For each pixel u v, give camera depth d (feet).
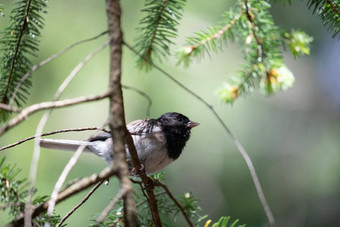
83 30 34.60
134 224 10.56
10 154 32.48
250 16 20.52
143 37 20.15
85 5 35.27
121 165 11.29
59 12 34.78
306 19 43.86
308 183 44.34
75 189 11.19
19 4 18.16
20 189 16.12
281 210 42.70
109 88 12.16
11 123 10.64
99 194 32.81
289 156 45.80
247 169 41.86
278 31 21.56
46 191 31.99
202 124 41.09
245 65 23.24
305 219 42.86
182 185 43.14
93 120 37.55
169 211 20.66
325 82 53.26
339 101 51.98
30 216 10.81
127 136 17.54
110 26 12.57
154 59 21.49
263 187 42.04
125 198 11.22
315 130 50.14
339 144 47.16
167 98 36.81
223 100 24.17
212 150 42.37
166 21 19.60
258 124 44.78
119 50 12.48
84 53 34.42
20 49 18.74
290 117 49.26
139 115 35.86
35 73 33.60
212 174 42.50
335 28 19.66
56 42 34.09
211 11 37.63
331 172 44.27
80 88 34.86
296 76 53.72
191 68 38.63
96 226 10.47
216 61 41.37
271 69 22.53
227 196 41.09
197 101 38.99
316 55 51.70
